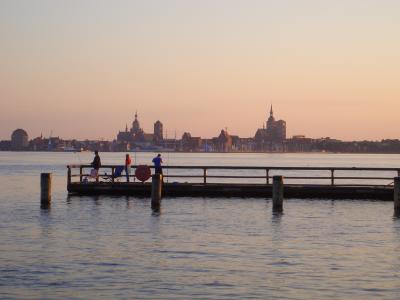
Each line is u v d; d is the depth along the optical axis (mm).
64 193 56812
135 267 24625
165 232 33125
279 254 27250
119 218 38250
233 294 20938
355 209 42438
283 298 20469
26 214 40500
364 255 27047
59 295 20750
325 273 23719
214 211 41344
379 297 20594
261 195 48531
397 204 40094
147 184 49438
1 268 24250
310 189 47844
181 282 22422
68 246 28906
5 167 165625
